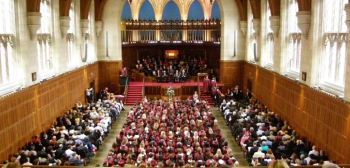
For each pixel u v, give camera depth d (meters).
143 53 43.59
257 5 30.02
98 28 35.22
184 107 26.70
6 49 17.84
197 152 16.41
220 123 27.34
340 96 16.38
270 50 28.84
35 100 19.89
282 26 24.47
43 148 17.59
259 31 30.50
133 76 39.09
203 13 44.34
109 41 36.09
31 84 19.72
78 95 28.67
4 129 16.12
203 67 41.06
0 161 15.70
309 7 19.73
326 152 17.27
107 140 23.31
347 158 15.06
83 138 19.38
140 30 42.84
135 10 43.31
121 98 34.09
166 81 37.94
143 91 34.91
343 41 16.97
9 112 16.66
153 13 44.28
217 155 15.91
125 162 15.34
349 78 15.09
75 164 15.21
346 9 15.05
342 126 15.57
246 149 19.02
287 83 23.20
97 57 36.09
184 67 41.28
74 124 22.80
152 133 19.47
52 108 22.62
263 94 29.23
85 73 30.75
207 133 19.98
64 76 24.84
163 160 15.93
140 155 15.77
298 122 21.27
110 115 25.73
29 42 19.59
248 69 34.34
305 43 20.48
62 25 24.67
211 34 42.62
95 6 34.81
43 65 22.72
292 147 18.38
